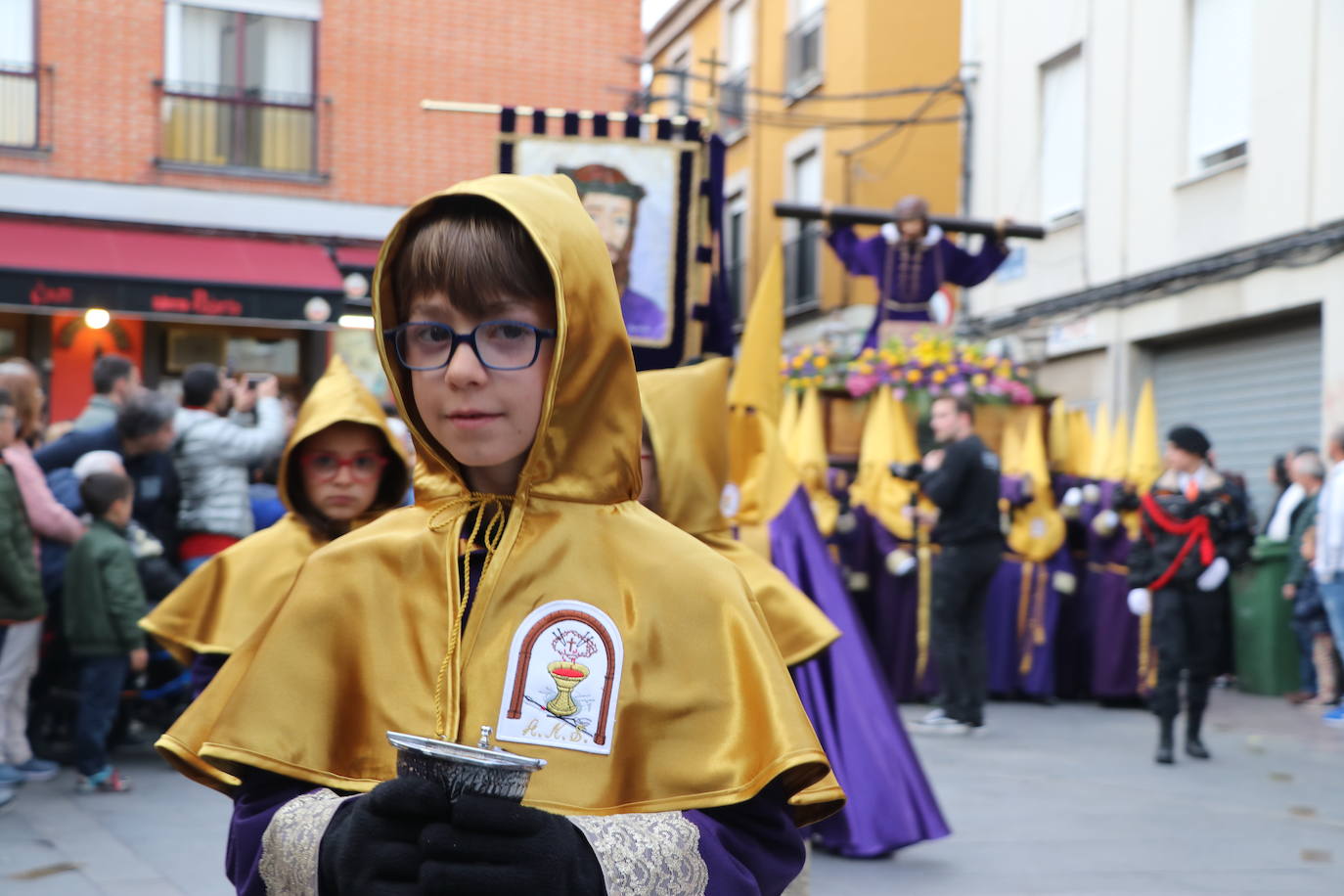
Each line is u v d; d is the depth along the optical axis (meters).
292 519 3.65
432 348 1.65
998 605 9.84
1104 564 9.77
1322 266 11.42
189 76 14.62
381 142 15.24
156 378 14.46
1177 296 13.27
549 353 1.64
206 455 6.79
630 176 4.57
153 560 6.56
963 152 16.88
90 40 14.24
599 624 1.59
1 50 13.98
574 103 15.84
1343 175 11.24
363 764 1.58
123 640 5.98
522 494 1.64
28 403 6.61
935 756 7.36
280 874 1.49
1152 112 13.67
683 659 1.60
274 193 14.89
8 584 5.70
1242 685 10.78
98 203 14.22
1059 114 15.32
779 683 1.59
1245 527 7.45
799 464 9.41
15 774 5.87
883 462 9.38
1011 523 9.83
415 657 1.60
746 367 4.65
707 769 1.55
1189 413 13.55
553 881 1.35
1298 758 7.49
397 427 6.41
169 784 6.20
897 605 9.42
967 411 8.21
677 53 25.56
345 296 14.70
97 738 5.98
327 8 15.02
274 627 1.64
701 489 3.49
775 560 4.67
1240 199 12.45
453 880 1.32
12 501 5.70
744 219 22.56
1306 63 11.65
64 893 4.41
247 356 14.80
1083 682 10.01
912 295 10.80
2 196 13.90
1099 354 14.54
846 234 11.00
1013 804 6.12
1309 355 11.88
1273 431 12.35
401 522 1.70
